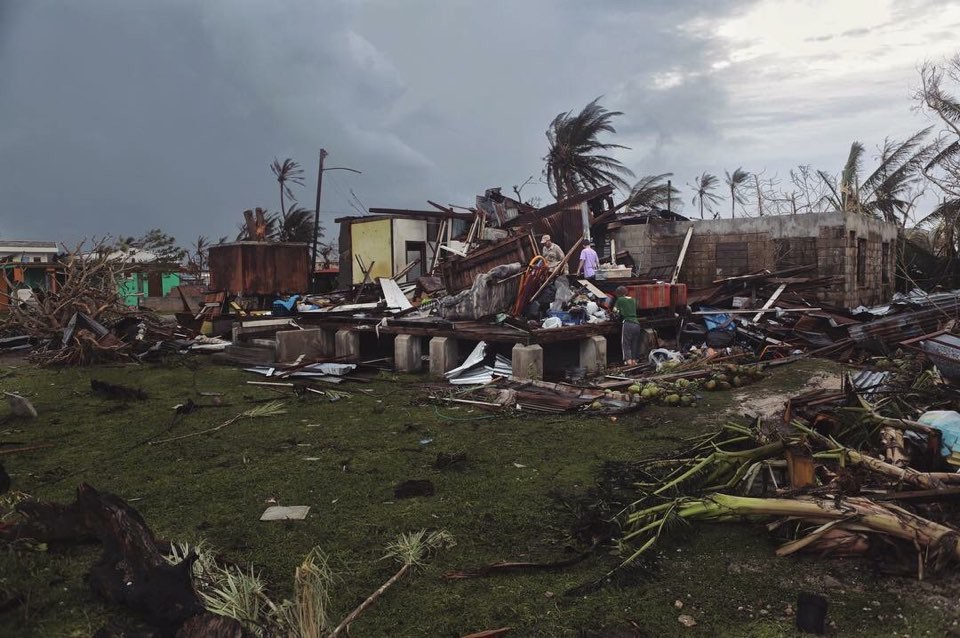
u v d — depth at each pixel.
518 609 3.45
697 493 4.63
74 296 15.09
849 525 3.91
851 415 5.31
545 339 10.62
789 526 4.21
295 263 21.14
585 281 14.10
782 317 14.28
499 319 11.52
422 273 22.67
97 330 14.12
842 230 16.47
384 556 4.05
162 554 3.74
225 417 8.35
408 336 12.05
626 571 3.79
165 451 6.74
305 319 14.40
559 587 3.71
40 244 36.66
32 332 14.67
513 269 12.41
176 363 13.52
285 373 11.40
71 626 3.12
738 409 8.27
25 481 5.75
